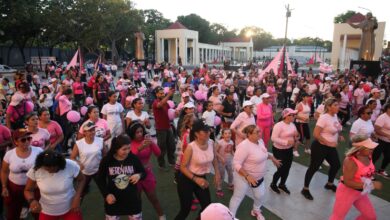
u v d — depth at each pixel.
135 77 20.02
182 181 4.08
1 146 4.95
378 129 6.36
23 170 4.12
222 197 5.65
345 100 10.45
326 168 7.16
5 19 31.55
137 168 3.85
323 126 5.41
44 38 41.50
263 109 7.17
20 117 6.46
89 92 13.29
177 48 53.28
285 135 5.52
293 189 6.02
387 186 6.18
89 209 5.18
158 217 4.93
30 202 3.55
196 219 4.41
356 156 3.89
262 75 17.31
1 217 4.77
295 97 12.04
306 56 83.62
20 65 45.62
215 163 4.33
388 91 13.32
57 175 3.52
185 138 4.65
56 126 5.40
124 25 41.94
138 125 4.50
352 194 3.92
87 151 4.54
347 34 41.69
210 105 7.03
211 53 67.44
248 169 4.44
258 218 4.81
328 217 4.99
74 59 21.67
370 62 21.77
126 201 3.76
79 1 36.00
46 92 9.77
